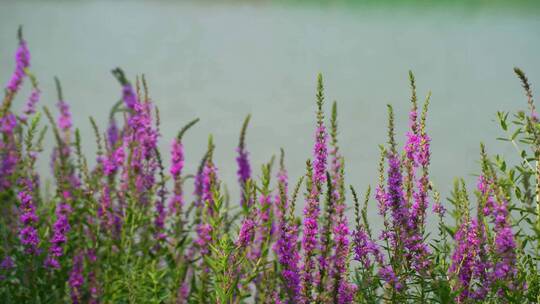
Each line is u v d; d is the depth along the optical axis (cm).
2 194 885
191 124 1016
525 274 764
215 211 827
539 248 768
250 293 797
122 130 1082
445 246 830
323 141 747
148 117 1029
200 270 908
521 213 765
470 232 776
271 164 841
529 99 800
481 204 764
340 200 732
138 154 1019
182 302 808
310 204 742
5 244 873
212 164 931
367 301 772
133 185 989
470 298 769
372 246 796
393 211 798
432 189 819
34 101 1049
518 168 793
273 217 845
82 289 809
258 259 827
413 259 798
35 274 869
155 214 1001
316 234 740
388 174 805
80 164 989
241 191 1029
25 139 944
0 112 967
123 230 933
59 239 878
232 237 850
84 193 963
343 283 759
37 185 1015
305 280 741
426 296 802
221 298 770
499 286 743
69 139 1139
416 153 814
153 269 827
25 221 881
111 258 900
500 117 833
